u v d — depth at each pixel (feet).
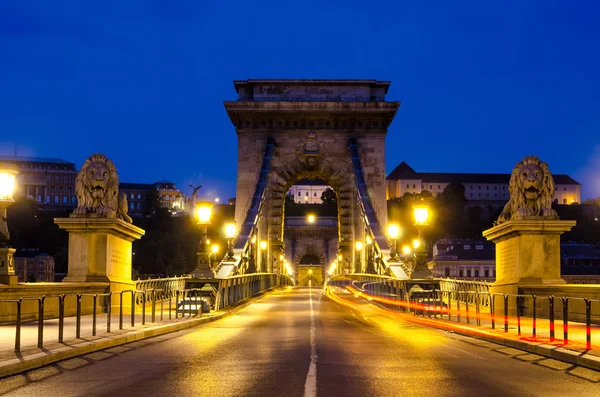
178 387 41.24
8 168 72.33
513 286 95.61
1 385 42.04
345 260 280.92
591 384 42.91
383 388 40.81
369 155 287.48
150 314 101.76
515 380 44.19
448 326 83.15
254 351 58.95
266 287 223.92
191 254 638.94
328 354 56.70
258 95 292.81
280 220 284.20
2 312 75.36
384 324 91.50
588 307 55.93
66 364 50.60
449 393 39.42
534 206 96.17
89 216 98.73
